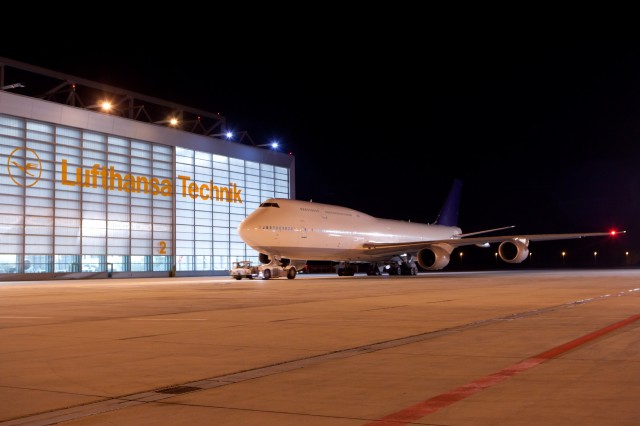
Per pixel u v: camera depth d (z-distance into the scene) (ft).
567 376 25.52
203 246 224.94
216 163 231.09
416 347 34.27
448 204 232.32
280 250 145.28
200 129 241.14
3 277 167.12
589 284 105.60
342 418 19.58
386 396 22.49
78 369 28.78
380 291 91.56
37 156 177.17
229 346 35.60
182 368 28.81
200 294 89.86
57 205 181.98
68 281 163.84
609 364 28.14
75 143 186.91
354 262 179.11
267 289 102.63
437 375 26.23
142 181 205.57
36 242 176.45
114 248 196.65
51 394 23.54
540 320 47.19
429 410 20.35
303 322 48.37
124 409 21.13
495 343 35.22
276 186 257.55
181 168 218.18
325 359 30.78
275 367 28.78
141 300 77.41
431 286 104.94
